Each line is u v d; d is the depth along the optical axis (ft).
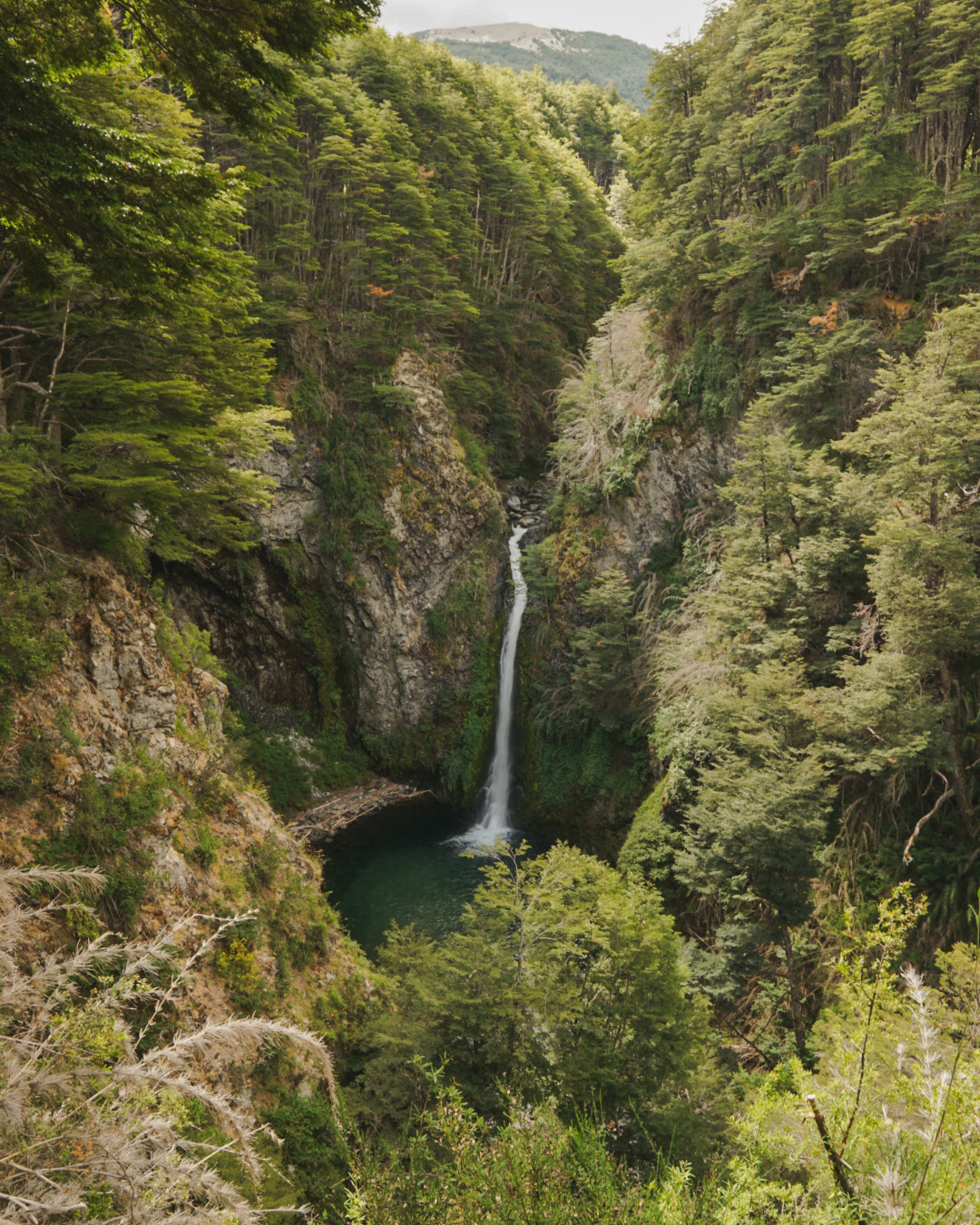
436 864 109.50
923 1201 13.85
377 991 62.54
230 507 86.69
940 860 67.00
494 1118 46.44
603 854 111.04
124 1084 12.26
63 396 56.54
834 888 72.18
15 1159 10.44
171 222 20.70
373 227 130.31
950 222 97.40
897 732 66.28
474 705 132.16
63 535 55.72
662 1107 48.60
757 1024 70.54
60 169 18.33
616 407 125.18
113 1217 10.53
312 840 113.80
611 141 266.98
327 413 126.31
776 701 72.23
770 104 110.93
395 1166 18.42
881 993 16.66
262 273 122.01
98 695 53.57
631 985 54.70
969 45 97.25
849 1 104.99
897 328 96.78
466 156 149.48
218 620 126.82
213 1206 12.20
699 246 115.24
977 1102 14.74
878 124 106.93
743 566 86.22
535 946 55.31
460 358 144.77
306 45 20.45
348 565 127.65
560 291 171.42
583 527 126.52
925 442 69.51
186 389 56.59
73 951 41.11
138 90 49.83
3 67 17.51
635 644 113.09
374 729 132.16
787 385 94.63
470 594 133.69
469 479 134.62
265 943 55.52
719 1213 15.98
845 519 79.87
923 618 65.92
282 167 118.93
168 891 49.49
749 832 65.21
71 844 45.80
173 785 56.39
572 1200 16.24
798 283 105.40
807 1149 17.54
